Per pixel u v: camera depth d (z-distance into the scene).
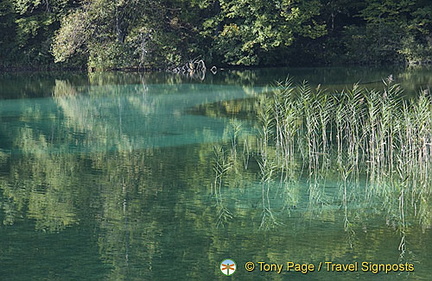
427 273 8.67
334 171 13.57
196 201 11.64
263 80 28.64
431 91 23.36
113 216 10.84
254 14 33.38
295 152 15.16
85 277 8.55
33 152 15.30
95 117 19.89
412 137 13.59
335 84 26.25
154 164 14.12
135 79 29.86
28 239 9.81
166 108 21.39
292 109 14.64
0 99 23.59
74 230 10.19
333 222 10.61
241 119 19.22
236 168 13.80
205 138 16.64
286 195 12.02
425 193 12.16
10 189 12.32
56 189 12.33
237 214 10.98
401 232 10.13
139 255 9.25
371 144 13.84
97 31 32.41
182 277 8.56
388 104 14.04
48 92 25.41
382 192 12.23
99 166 14.00
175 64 33.31
